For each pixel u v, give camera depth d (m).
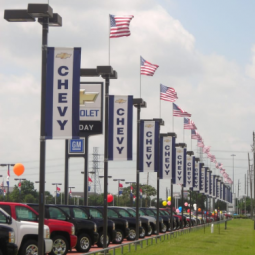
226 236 69.81
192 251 43.78
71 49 26.22
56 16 26.75
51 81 26.12
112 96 43.34
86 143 60.97
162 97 57.75
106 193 39.81
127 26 39.88
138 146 51.94
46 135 25.97
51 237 33.41
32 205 34.09
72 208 38.56
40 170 25.73
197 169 92.81
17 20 26.66
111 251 40.75
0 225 25.73
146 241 47.16
